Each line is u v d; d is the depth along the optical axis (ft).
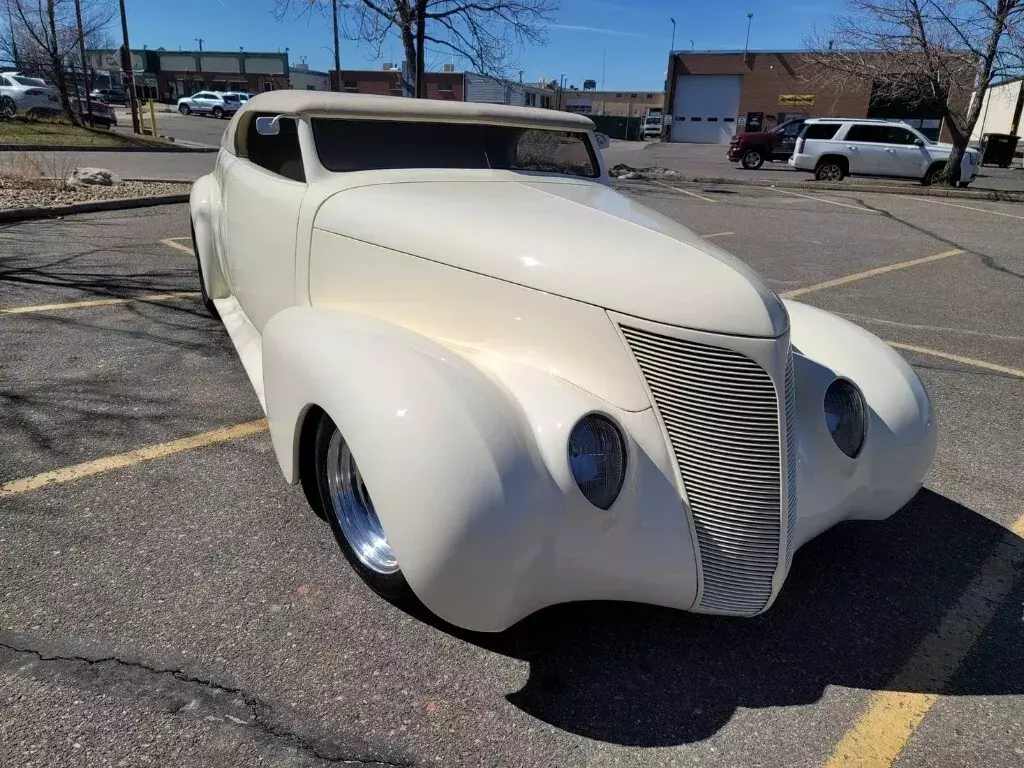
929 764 6.71
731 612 7.73
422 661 7.57
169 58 220.84
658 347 7.32
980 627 8.64
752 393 7.23
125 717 6.64
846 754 6.79
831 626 8.56
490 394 7.05
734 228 37.42
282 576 8.73
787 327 7.52
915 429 9.21
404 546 6.68
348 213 9.79
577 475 6.86
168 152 65.92
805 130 67.51
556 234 8.32
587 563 7.02
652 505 7.25
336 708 6.93
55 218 30.04
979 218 43.96
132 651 7.43
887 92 64.34
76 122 80.43
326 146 10.78
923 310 22.72
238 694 7.00
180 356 15.37
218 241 15.60
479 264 8.29
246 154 14.03
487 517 6.48
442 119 11.35
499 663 7.63
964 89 61.67
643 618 8.50
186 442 11.78
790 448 7.61
